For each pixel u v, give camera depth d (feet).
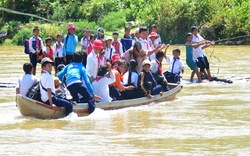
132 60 73.72
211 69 116.98
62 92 65.82
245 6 198.39
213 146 51.16
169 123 61.46
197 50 97.91
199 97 80.18
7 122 61.87
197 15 201.77
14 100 77.92
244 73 109.19
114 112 67.72
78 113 64.80
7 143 52.31
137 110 69.26
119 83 70.90
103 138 54.19
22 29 212.23
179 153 48.75
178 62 87.92
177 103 74.84
